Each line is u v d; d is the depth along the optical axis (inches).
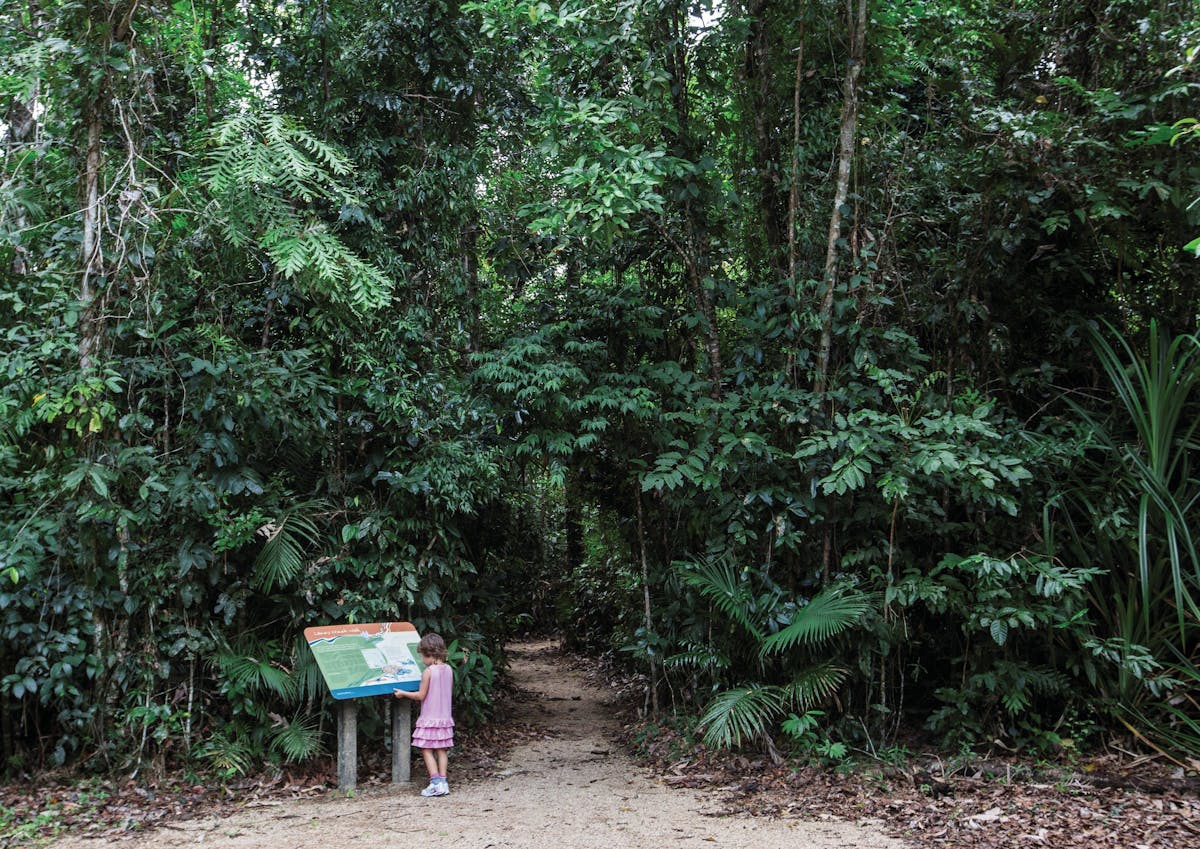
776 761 194.2
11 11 194.5
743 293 250.5
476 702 243.6
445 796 183.5
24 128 211.0
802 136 244.5
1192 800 161.0
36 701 181.5
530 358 236.5
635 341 253.4
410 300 245.3
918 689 224.4
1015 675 188.9
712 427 218.7
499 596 279.1
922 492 200.1
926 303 231.8
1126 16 215.0
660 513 254.5
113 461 179.2
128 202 183.3
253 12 244.5
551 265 271.1
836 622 185.3
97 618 180.9
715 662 210.5
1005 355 234.1
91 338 181.9
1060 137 201.2
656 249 255.1
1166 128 186.5
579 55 223.8
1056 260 220.8
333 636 191.6
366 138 246.5
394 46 251.6
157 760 180.7
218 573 193.2
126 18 184.1
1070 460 205.3
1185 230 207.5
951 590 195.9
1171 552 187.5
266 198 199.3
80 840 149.8
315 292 211.0
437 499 215.5
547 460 250.1
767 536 219.5
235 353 196.5
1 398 172.1
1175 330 219.3
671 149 233.5
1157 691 181.8
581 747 241.0
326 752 201.8
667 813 168.4
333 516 213.6
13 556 164.6
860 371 218.4
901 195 231.9
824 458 211.3
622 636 308.2
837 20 234.8
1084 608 190.5
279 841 150.3
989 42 232.4
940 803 165.8
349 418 218.2
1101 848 138.6
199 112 222.1
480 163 270.2
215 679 190.9
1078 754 187.6
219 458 191.2
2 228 183.0
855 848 143.5
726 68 247.9
